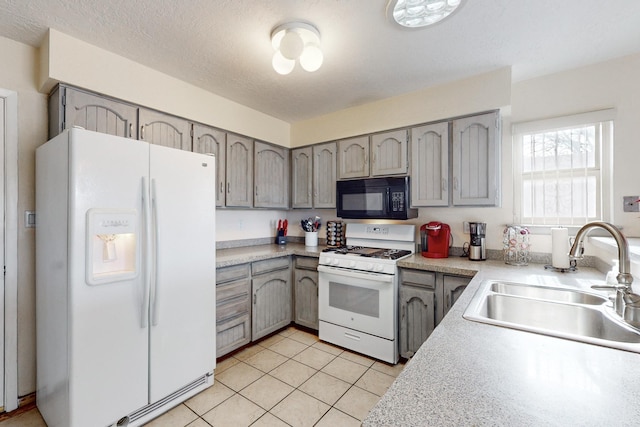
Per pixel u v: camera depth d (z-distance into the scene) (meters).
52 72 1.66
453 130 2.28
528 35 1.70
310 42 1.73
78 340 1.36
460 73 2.15
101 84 1.84
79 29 1.66
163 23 1.60
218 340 2.22
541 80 2.21
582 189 2.09
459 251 2.51
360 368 2.19
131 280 1.54
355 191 2.72
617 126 1.96
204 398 1.83
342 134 2.90
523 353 0.81
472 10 1.48
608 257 1.79
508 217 2.32
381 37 1.72
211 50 1.87
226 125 2.61
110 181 1.47
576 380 0.67
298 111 2.95
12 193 1.75
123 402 1.51
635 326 1.01
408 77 2.22
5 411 1.72
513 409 0.57
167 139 2.19
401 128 2.54
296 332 2.85
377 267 2.29
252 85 2.37
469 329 0.98
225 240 2.98
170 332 1.71
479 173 2.17
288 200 3.31
